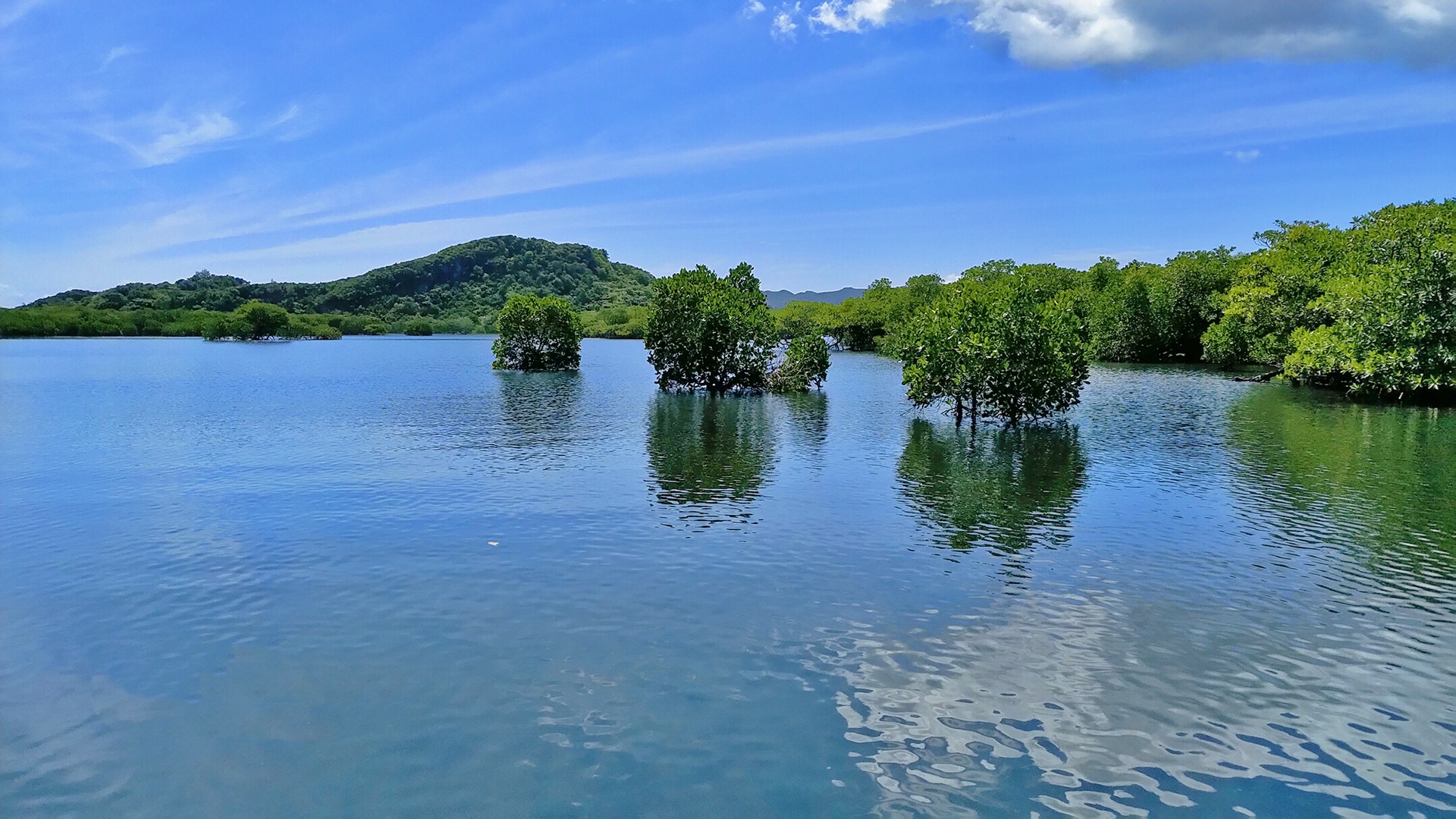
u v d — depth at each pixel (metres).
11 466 22.55
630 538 15.37
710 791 7.46
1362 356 39.91
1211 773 7.74
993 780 7.62
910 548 14.75
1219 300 67.31
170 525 16.34
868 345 102.75
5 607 11.96
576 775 7.72
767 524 16.38
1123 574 13.27
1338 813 7.14
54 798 7.41
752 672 9.80
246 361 74.00
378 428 30.11
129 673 9.85
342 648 10.52
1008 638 10.77
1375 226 50.28
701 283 46.06
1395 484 20.06
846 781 7.60
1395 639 10.73
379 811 7.20
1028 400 30.56
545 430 29.91
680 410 36.53
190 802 7.36
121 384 48.47
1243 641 10.66
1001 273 87.94
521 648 10.50
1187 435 28.52
